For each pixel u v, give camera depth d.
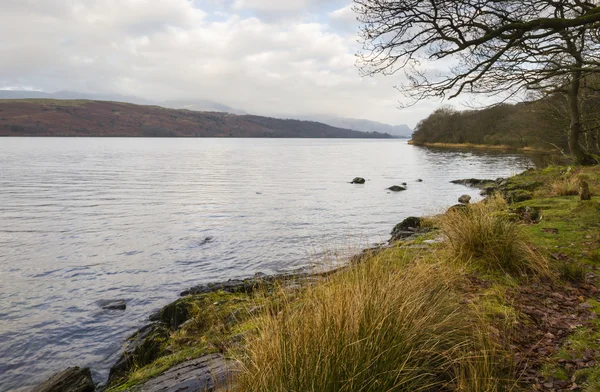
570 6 7.61
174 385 3.55
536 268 5.45
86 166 49.44
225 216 18.58
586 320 4.08
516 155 54.84
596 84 18.11
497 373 2.97
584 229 7.89
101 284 9.80
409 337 2.88
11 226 16.47
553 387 2.97
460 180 31.56
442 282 4.14
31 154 70.88
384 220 17.09
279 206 21.34
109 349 6.76
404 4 6.77
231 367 3.43
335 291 3.42
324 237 14.04
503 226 6.07
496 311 4.24
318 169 48.66
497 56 6.96
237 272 10.45
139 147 116.31
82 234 15.05
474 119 80.06
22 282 9.97
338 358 2.55
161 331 6.48
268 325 3.19
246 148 125.06
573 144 20.44
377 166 52.12
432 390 2.84
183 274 10.46
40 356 6.61
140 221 17.53
